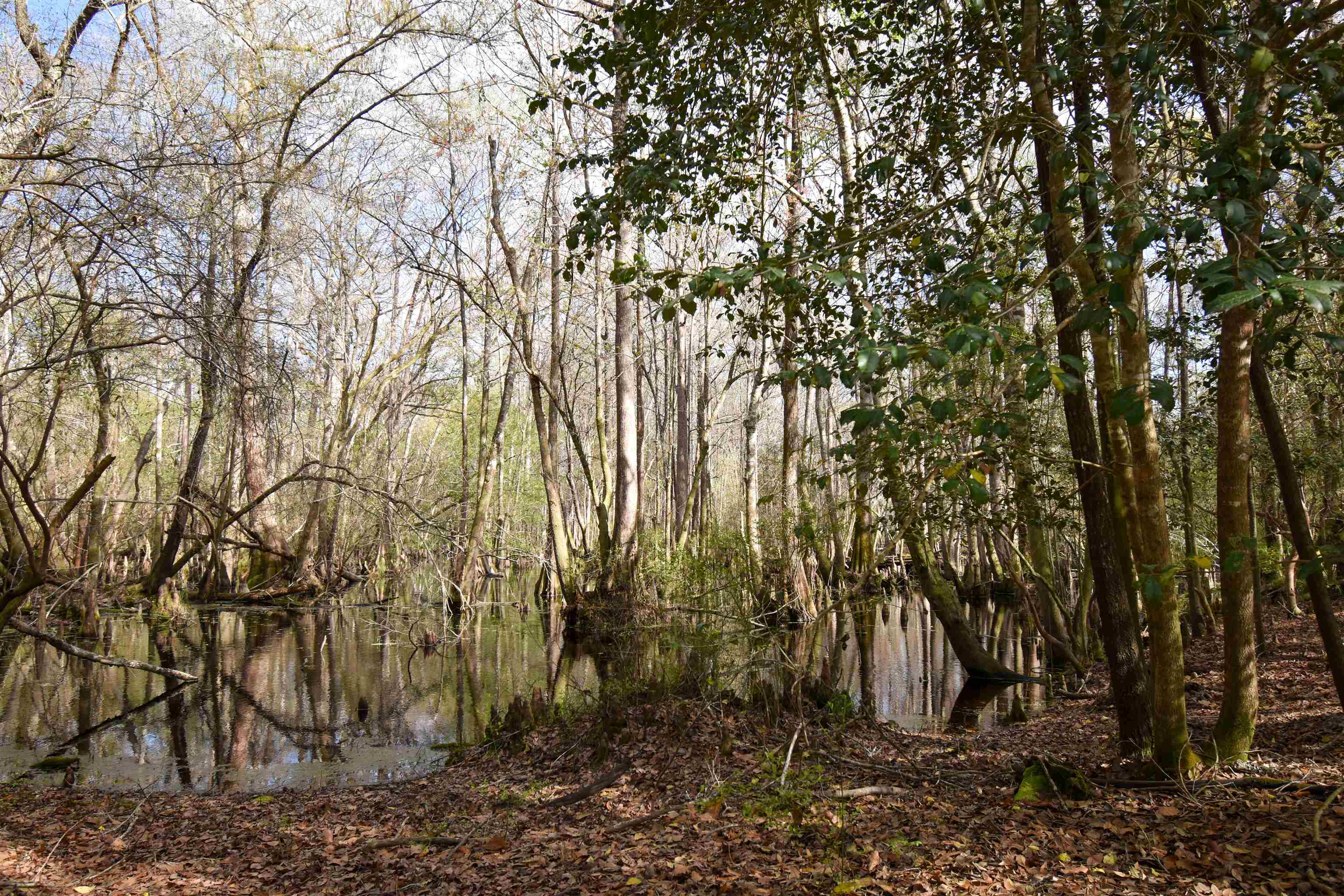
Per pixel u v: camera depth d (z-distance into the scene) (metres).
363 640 20.53
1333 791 5.59
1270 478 12.12
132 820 7.80
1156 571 5.34
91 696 14.33
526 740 10.09
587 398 45.22
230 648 19.45
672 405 39.62
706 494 30.03
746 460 22.03
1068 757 7.99
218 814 8.09
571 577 23.17
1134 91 5.64
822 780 7.69
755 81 8.01
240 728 12.16
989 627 21.45
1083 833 5.70
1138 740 7.20
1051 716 11.11
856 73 8.67
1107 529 7.41
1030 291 4.70
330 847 7.05
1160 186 5.39
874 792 7.24
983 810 6.43
